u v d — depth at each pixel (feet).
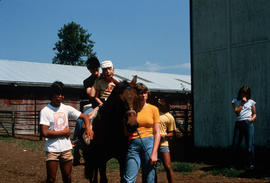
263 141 30.32
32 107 66.39
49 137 13.91
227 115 33.32
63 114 14.37
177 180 22.34
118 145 15.78
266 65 30.27
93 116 17.44
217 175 23.38
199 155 31.68
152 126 13.74
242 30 32.35
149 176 13.20
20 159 32.81
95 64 20.58
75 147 25.12
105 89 18.28
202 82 36.06
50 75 75.41
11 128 58.08
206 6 35.88
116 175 24.58
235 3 33.01
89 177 17.62
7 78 64.49
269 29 30.14
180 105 86.94
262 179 21.66
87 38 219.20
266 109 30.19
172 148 36.68
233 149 26.25
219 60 34.40
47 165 13.93
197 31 36.81
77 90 72.02
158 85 93.66
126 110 13.48
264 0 30.58
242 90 25.13
